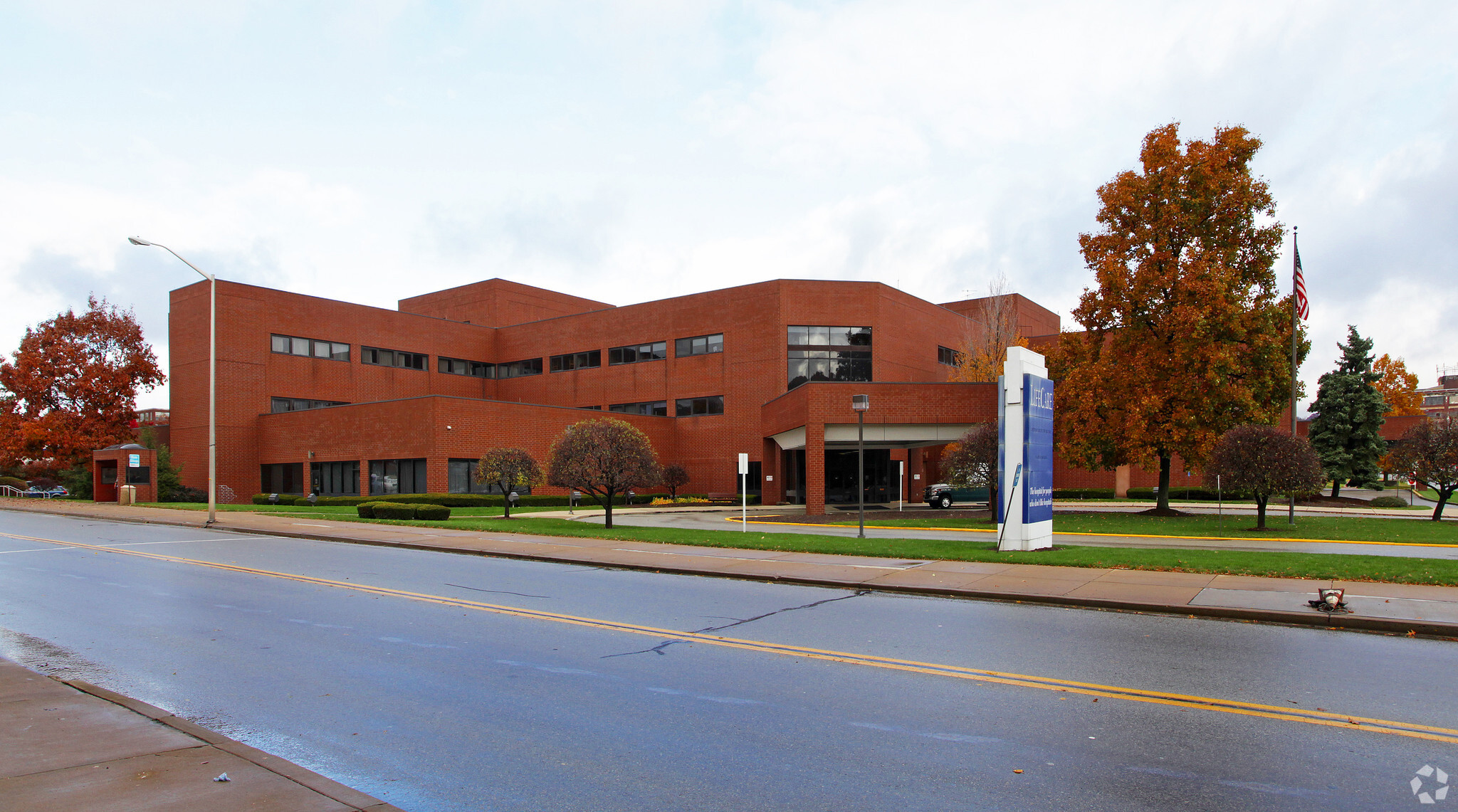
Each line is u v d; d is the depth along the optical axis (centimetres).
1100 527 2605
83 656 875
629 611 1152
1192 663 841
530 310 6594
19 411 5169
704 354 5109
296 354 5022
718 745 596
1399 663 838
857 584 1377
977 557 1661
